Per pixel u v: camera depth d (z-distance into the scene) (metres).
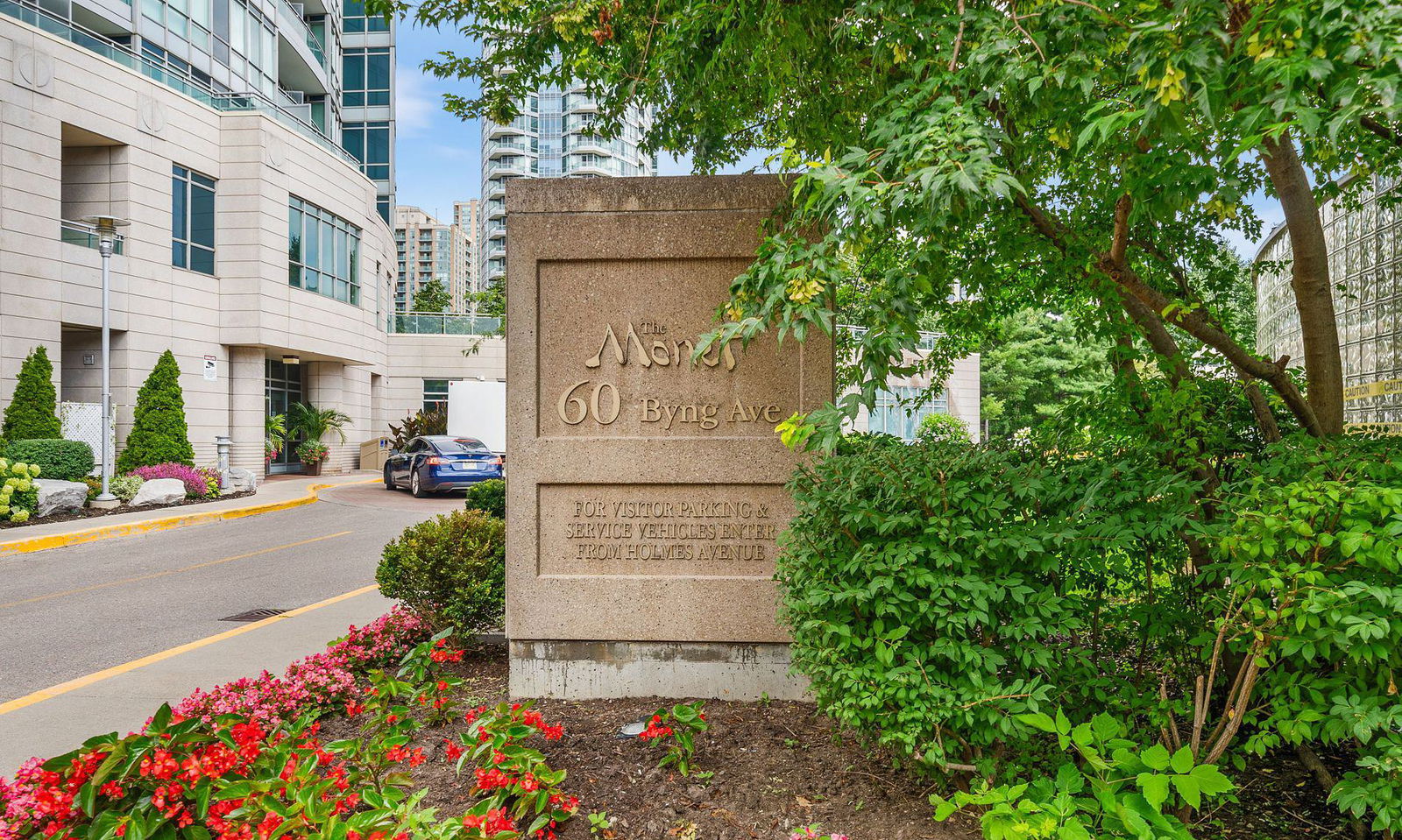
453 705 4.16
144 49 20.92
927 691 2.85
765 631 4.67
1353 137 3.85
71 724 4.36
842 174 2.84
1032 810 2.45
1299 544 2.42
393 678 4.37
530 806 3.07
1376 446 3.23
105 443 14.88
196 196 21.23
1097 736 2.54
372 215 29.20
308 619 6.71
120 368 19.06
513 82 6.00
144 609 7.61
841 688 3.04
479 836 2.61
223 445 18.36
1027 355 38.34
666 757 3.50
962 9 3.03
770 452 4.71
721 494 4.77
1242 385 4.16
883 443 4.20
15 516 12.72
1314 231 4.15
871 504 3.20
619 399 4.83
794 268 3.09
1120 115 2.30
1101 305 4.08
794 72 4.23
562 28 4.94
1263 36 2.15
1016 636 2.91
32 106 16.94
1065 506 3.29
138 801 2.76
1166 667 3.57
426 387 34.22
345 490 21.72
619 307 4.84
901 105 3.00
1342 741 3.57
